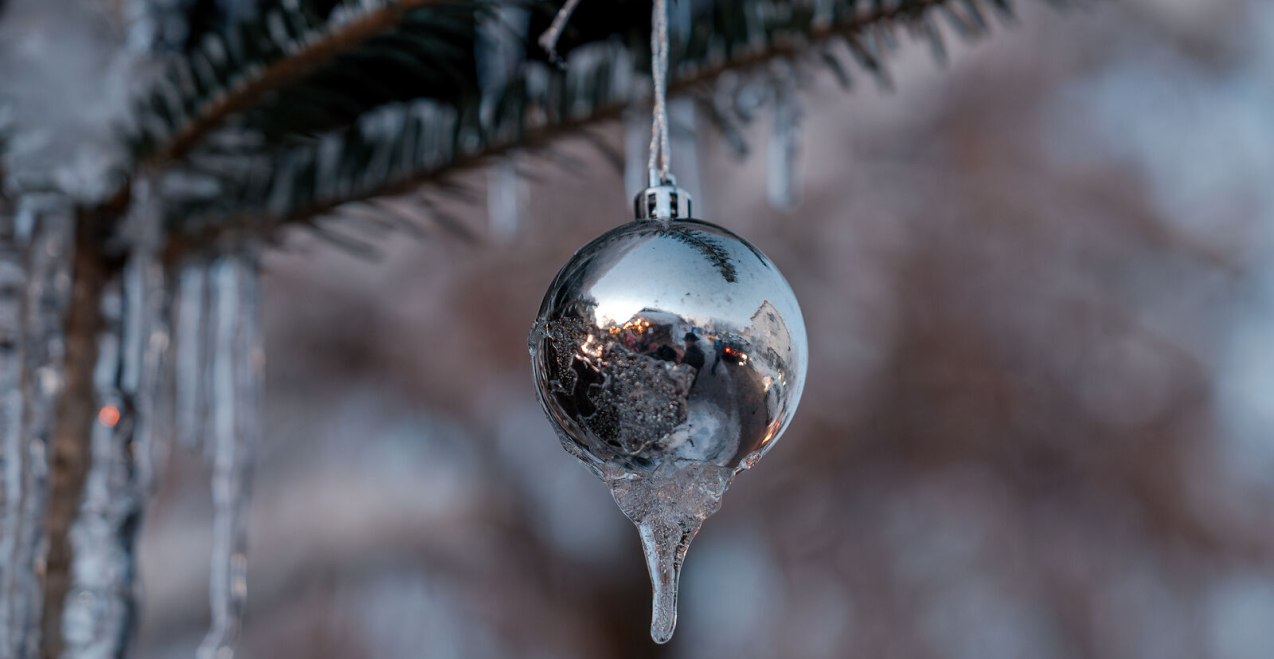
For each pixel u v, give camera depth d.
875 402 3.19
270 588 3.31
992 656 3.12
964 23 1.00
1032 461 3.22
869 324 3.17
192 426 1.06
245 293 1.07
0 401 0.98
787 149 1.10
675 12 1.01
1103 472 3.20
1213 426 3.26
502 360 3.22
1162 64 3.46
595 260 0.88
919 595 3.18
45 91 0.99
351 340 3.39
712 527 3.41
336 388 3.40
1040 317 3.17
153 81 1.00
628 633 3.64
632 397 0.87
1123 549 3.19
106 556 0.99
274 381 3.35
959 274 3.17
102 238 1.00
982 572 3.16
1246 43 3.47
